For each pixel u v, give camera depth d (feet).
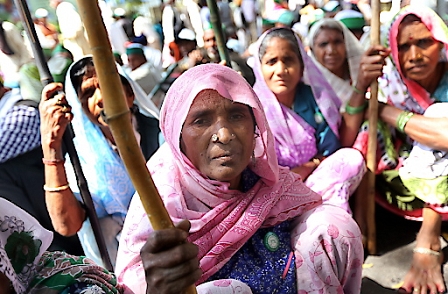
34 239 3.67
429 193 6.39
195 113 4.20
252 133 4.38
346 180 6.61
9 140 6.15
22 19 4.91
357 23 10.05
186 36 13.10
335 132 7.41
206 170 4.26
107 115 2.51
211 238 4.50
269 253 4.70
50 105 5.20
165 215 2.77
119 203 6.27
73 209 5.69
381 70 6.74
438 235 6.47
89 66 6.04
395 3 9.31
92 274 3.79
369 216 7.16
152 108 7.20
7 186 6.23
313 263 4.67
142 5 21.44
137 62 12.58
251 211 4.58
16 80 8.37
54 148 5.40
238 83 4.30
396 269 6.77
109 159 6.20
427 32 6.62
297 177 5.19
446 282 6.30
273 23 14.30
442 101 7.09
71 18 12.33
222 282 4.18
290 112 7.29
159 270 2.80
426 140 6.28
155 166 4.76
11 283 3.34
